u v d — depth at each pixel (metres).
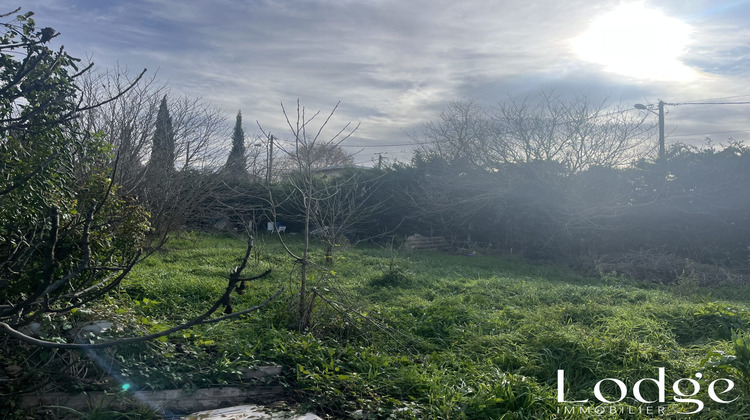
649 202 18.20
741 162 17.56
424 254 18.66
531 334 6.76
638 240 18.48
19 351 4.52
